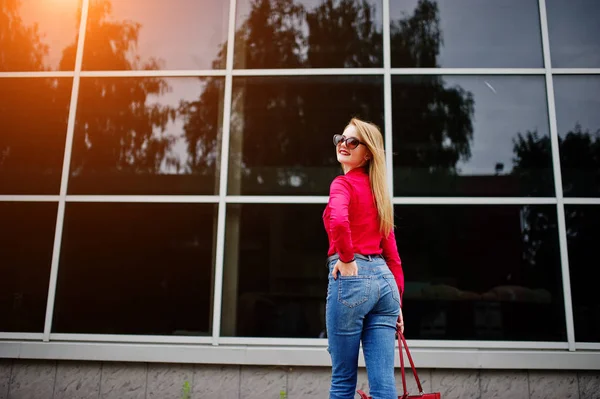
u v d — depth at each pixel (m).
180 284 4.43
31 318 4.41
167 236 4.52
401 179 4.51
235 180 4.60
